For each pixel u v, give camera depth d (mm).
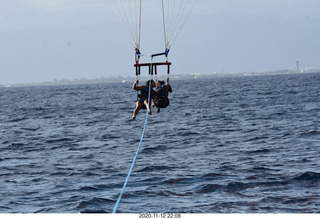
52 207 47312
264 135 95062
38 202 49344
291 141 85312
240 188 52188
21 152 84812
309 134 92938
